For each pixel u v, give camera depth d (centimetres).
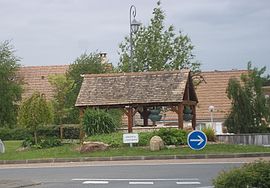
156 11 4556
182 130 2966
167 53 4497
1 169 2384
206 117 5438
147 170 2081
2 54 5219
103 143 2881
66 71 5519
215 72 6025
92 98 3309
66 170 2205
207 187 1539
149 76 3325
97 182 1742
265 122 3934
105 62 5297
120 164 2406
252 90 3909
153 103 3194
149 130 3166
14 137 4709
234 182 1130
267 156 2558
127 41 4603
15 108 5069
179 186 1585
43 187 1634
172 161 2461
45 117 3269
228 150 2684
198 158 2555
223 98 5638
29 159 2711
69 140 3709
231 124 3909
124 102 3219
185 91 3253
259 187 1117
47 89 5909
